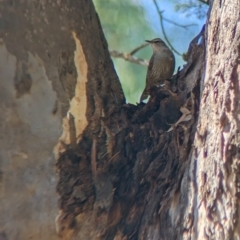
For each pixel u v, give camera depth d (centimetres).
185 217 377
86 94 477
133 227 441
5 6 447
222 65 355
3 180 437
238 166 336
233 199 336
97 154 465
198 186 367
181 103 458
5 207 438
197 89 430
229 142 340
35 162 446
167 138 447
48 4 469
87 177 459
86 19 505
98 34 518
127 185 455
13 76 443
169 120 461
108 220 452
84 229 453
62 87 462
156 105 486
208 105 368
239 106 340
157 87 495
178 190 401
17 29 448
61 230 450
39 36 458
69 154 457
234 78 344
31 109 447
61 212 450
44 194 447
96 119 473
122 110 486
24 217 441
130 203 450
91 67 490
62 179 453
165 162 440
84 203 455
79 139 464
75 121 464
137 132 468
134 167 458
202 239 351
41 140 449
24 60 448
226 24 362
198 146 377
